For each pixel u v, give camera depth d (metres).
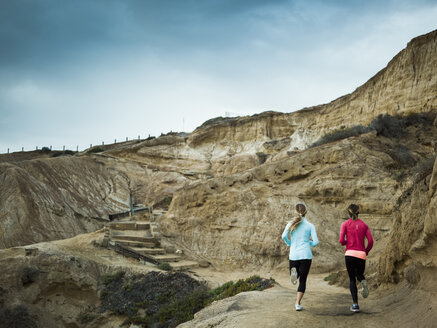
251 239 20.97
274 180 23.56
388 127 25.91
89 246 22.47
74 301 18.50
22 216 34.62
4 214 33.91
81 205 43.88
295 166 23.36
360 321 6.59
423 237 6.67
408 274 8.02
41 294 18.16
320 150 23.38
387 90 33.03
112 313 17.56
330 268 18.12
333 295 9.76
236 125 57.78
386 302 7.93
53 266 18.69
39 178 43.03
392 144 23.89
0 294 17.17
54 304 18.23
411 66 30.95
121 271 19.50
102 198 48.81
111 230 24.42
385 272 9.55
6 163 40.72
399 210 9.60
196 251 22.53
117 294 18.23
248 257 20.70
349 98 41.00
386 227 19.25
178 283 17.58
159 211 31.14
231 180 23.94
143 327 15.98
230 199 23.05
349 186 21.05
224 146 57.12
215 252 21.83
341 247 19.41
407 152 22.45
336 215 20.98
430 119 26.69
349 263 7.25
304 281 7.43
